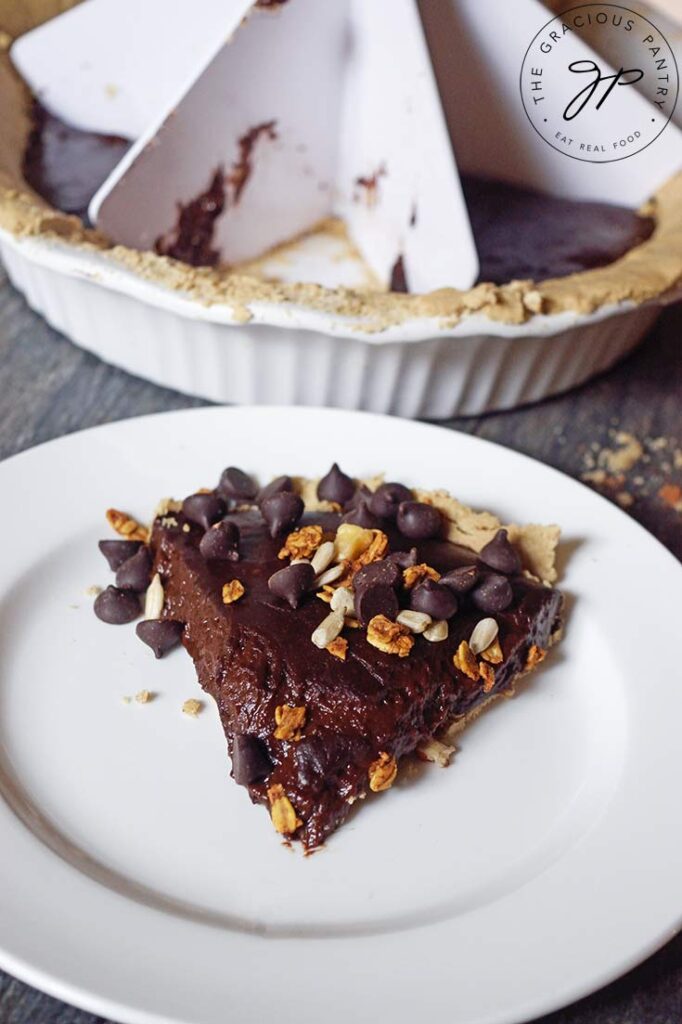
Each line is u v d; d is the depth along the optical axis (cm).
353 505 39
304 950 30
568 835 34
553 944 31
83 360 47
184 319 42
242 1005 29
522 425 46
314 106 47
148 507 40
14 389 46
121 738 35
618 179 49
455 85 48
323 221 51
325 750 33
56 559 38
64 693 36
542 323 42
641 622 38
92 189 48
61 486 40
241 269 49
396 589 35
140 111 51
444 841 33
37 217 43
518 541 38
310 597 36
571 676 37
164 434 41
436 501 39
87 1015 31
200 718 35
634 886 32
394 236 47
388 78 45
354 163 48
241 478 39
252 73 45
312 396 44
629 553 39
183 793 34
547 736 36
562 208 49
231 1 48
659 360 50
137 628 37
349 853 33
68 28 49
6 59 51
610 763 35
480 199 49
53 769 34
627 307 43
